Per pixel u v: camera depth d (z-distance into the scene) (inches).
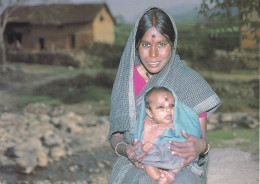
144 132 102.7
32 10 1480.1
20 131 357.4
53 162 269.1
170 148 97.4
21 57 1190.9
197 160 106.3
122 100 109.6
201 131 104.2
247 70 738.2
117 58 1015.0
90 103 560.1
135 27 107.1
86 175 248.1
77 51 1158.3
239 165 202.4
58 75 868.0
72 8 1450.5
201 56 700.7
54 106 542.9
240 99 481.1
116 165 113.0
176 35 107.7
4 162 264.5
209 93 107.7
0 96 627.8
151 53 105.7
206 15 266.4
